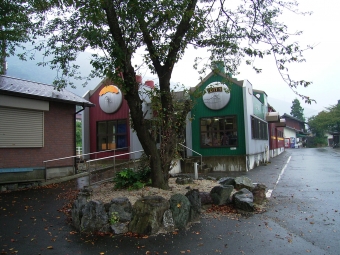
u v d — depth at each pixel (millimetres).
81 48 8930
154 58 8344
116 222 5625
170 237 5316
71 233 5598
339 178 12109
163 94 8383
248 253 4625
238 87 15859
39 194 9492
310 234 5430
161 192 7613
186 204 5980
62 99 12547
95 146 18141
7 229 5871
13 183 10695
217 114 16156
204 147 16266
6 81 12172
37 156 11922
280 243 5016
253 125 16969
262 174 13820
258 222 6148
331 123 49938
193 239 5219
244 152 15586
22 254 4641
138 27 7773
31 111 11797
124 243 5066
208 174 13984
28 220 6488
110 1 7035
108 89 17469
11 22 9422
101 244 5035
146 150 8133
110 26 7195
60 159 12609
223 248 4824
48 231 5730
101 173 12922
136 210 5680
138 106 7773
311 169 15812
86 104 13672
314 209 7129
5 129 10898
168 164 8430
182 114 8844
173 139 8516
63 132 13070
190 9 7996
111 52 6918
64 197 8898
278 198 8398
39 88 12961
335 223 6039
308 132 74500
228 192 7422
